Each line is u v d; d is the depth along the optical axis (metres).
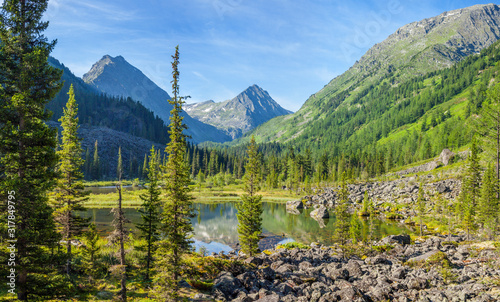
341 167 170.25
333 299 22.19
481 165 63.28
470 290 21.61
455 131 184.88
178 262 24.30
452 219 70.44
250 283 26.16
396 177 149.00
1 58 17.45
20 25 18.02
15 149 16.91
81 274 29.42
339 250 45.94
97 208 86.50
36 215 17.22
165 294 22.12
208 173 196.12
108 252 36.47
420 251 40.53
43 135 17.48
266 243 58.62
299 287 25.47
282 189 159.62
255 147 49.47
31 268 16.56
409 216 82.44
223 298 23.28
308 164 169.75
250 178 48.22
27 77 17.53
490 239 47.09
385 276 26.84
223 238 61.28
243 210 43.84
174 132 26.48
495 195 50.31
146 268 30.84
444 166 141.38
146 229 31.36
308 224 77.31
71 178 31.02
